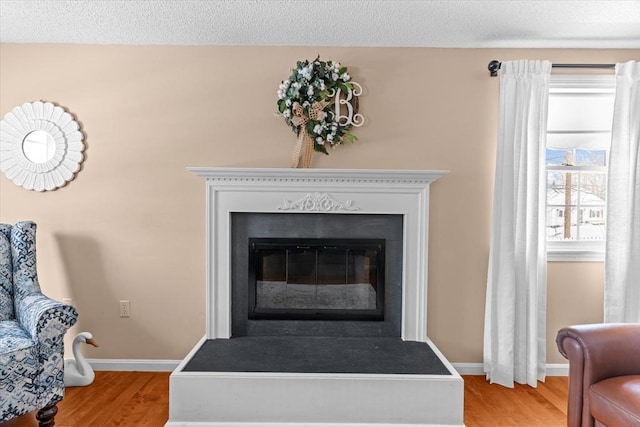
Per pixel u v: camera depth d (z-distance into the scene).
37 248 2.75
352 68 2.73
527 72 2.60
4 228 2.40
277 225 2.74
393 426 2.09
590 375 1.71
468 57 2.73
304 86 2.54
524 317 2.61
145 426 2.11
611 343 1.74
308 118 2.60
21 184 2.70
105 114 2.72
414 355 2.42
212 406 2.10
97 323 2.78
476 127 2.74
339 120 2.70
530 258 2.61
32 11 2.27
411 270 2.70
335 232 2.75
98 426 2.11
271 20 2.37
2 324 2.18
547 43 2.65
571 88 2.71
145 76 2.72
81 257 2.76
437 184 2.75
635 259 2.61
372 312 2.76
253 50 2.72
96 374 2.72
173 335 2.79
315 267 2.80
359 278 2.81
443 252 2.77
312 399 2.10
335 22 2.39
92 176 2.74
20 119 2.68
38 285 2.41
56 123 2.69
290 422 2.10
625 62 2.72
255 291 2.77
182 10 2.26
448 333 2.79
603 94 2.77
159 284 2.77
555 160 2.87
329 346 2.57
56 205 2.74
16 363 1.89
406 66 2.73
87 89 2.71
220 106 2.73
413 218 2.68
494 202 2.66
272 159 2.74
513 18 2.32
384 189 2.65
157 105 2.72
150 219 2.75
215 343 2.61
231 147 2.74
